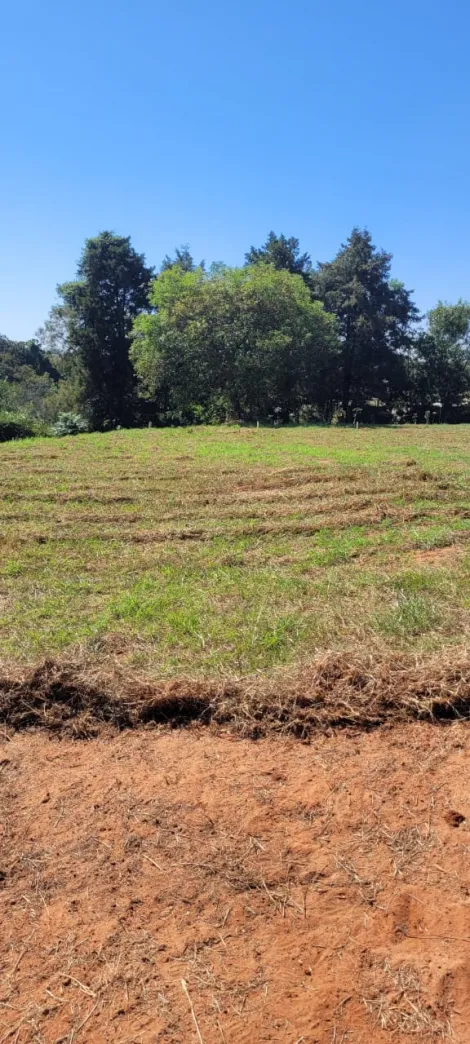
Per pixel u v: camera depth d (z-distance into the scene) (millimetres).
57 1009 1982
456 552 6520
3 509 9148
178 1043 1871
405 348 42344
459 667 3631
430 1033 1873
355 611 4734
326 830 2670
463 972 2039
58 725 3492
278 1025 1907
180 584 5715
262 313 30516
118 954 2154
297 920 2264
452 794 2863
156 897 2377
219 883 2428
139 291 38375
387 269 40094
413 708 3453
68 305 38125
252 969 2086
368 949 2139
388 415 43906
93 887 2432
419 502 9000
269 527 7723
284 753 3217
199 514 8711
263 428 25969
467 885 2375
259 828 2689
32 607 5195
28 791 2986
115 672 3805
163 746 3312
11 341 49500
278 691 3547
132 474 12344
